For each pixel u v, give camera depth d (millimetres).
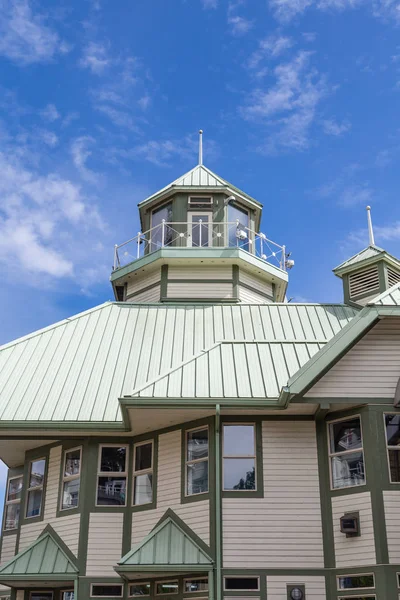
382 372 16141
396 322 16562
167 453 17609
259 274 26125
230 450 16688
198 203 27109
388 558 14648
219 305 23375
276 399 16141
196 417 17172
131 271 26047
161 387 16453
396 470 15523
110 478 18109
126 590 16922
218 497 16078
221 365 17312
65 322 22438
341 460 16250
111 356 20281
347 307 23031
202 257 25062
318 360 15797
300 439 16766
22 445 19781
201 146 29578
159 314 22953
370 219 24516
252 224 28000
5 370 19828
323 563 15617
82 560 17141
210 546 15828
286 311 22703
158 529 16375
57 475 18922
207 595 15664
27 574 16766
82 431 17781
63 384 19016
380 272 22875
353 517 15297
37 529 18672
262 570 15523
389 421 15906
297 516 16016
